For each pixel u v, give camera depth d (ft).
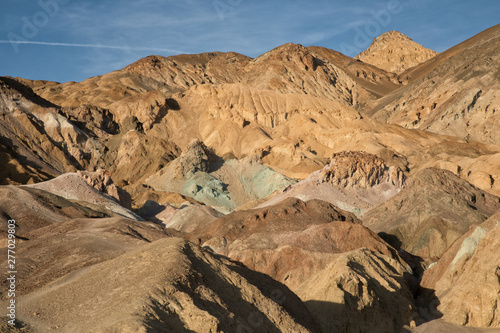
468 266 168.04
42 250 199.41
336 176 412.77
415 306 163.53
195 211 367.25
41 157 619.67
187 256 127.85
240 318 116.16
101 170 406.62
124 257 136.36
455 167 515.50
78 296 123.24
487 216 310.04
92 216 309.42
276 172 583.17
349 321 145.48
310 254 209.05
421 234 295.89
